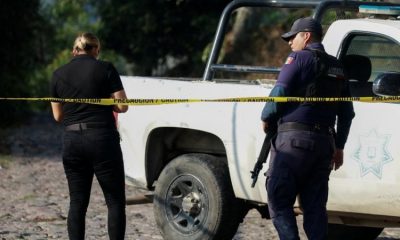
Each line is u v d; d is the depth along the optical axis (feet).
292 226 36.42
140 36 168.25
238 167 42.11
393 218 38.32
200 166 43.73
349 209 38.96
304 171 36.40
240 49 138.00
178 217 44.62
